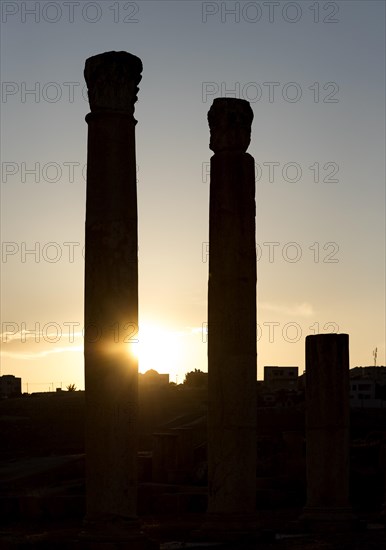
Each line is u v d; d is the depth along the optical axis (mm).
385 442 57438
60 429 90312
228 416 33438
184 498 48000
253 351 33781
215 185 34156
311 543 33375
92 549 27859
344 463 39469
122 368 28547
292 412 74938
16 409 96000
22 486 56625
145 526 37188
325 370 39875
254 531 33281
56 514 45562
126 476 28375
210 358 33844
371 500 53531
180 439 56344
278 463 57969
